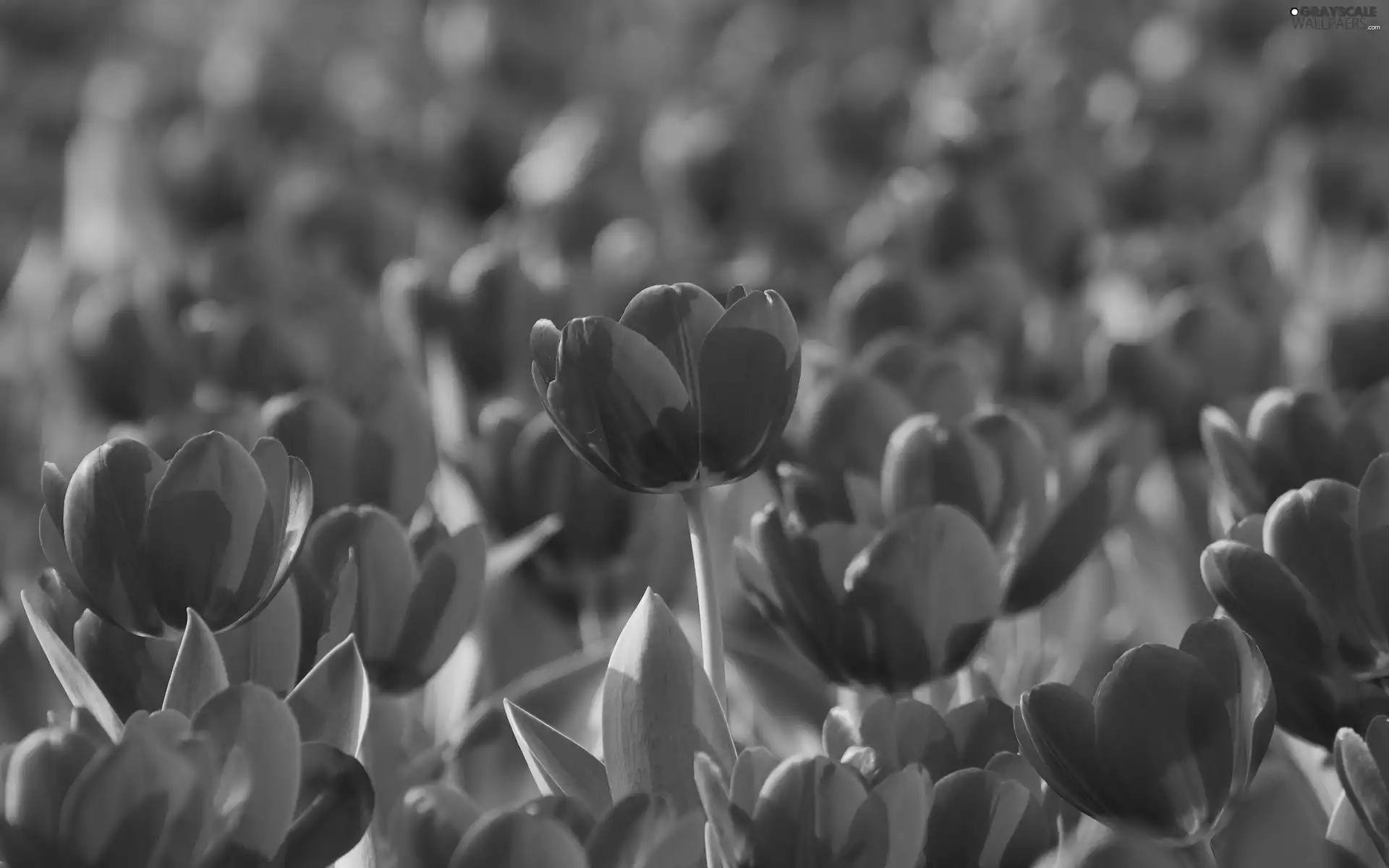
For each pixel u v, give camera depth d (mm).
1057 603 1307
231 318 1398
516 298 1348
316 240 1870
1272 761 1148
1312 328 1484
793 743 1203
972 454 1103
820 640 1071
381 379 1353
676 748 1036
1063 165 2078
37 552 1373
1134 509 1304
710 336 1024
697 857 990
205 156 2070
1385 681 1044
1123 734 998
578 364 1025
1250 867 1098
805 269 1870
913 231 1671
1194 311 1301
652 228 2086
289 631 1053
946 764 1027
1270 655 1047
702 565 1053
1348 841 1041
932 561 1050
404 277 1401
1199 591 1280
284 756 955
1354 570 1031
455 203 2123
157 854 942
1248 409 1261
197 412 1243
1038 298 1637
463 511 1341
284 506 1027
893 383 1239
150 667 1052
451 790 980
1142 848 1065
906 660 1063
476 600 1090
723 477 1045
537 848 958
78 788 939
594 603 1234
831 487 1126
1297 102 2027
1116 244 1816
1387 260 1717
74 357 1468
